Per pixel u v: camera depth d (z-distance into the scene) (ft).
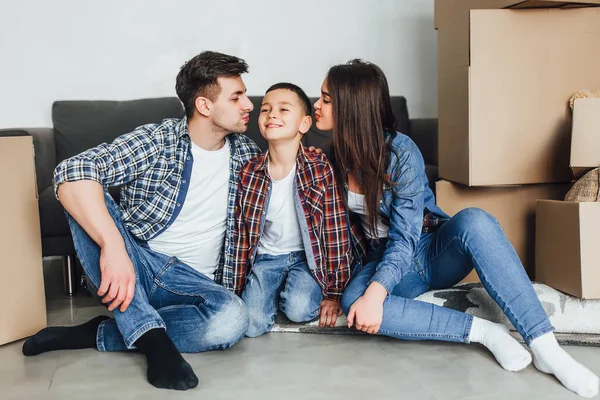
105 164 4.78
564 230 5.30
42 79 9.04
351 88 5.00
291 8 9.42
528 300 4.49
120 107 8.63
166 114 8.59
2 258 5.22
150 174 5.08
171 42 9.23
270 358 4.86
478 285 5.77
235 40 9.34
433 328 4.84
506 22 5.88
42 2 8.93
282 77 9.51
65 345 5.10
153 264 5.14
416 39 9.76
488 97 5.92
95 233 4.61
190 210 5.22
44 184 7.73
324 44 9.55
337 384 4.30
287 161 5.26
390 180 5.08
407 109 9.38
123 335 4.61
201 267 5.48
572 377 4.10
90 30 9.06
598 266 5.08
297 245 5.59
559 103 6.02
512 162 6.00
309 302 5.42
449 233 4.94
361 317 4.71
